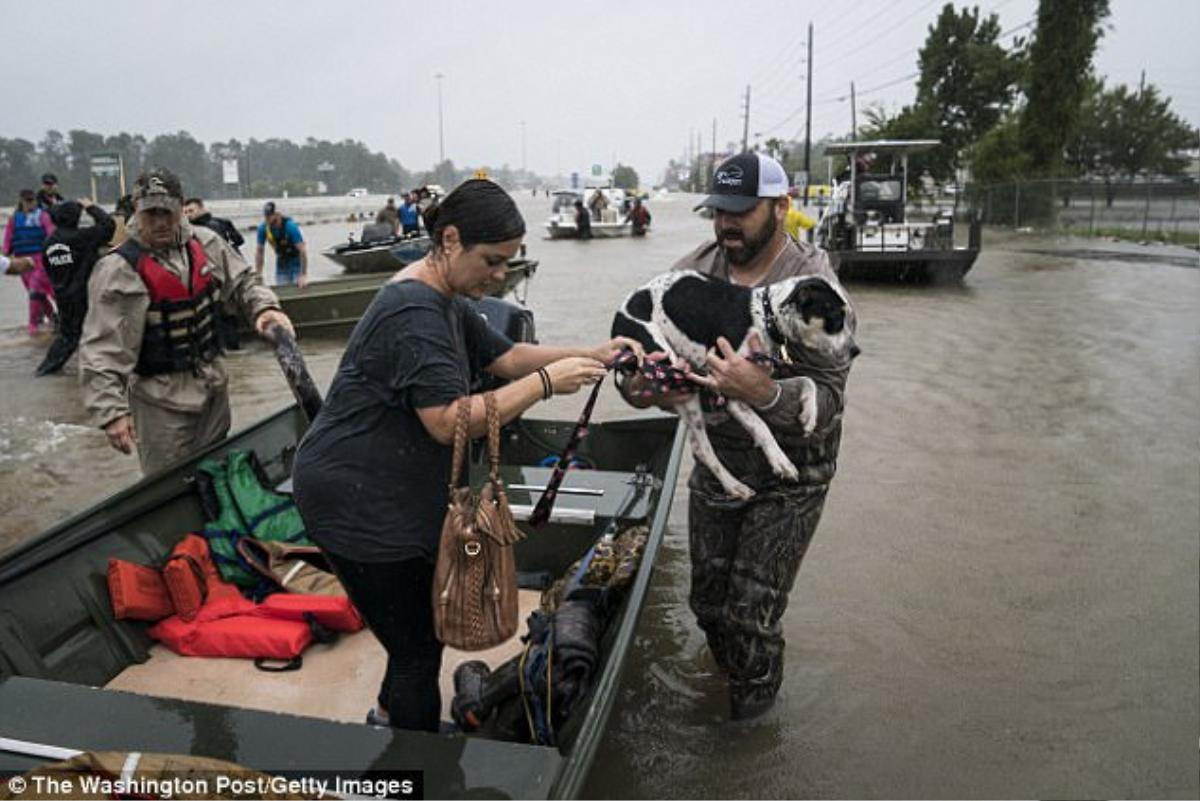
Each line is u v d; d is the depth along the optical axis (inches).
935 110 1662.2
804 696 162.4
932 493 253.3
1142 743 149.9
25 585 134.8
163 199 161.0
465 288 101.5
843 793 138.9
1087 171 1925.4
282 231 508.7
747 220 124.6
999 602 194.4
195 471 174.9
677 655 177.9
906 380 377.7
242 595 163.2
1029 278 723.4
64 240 387.5
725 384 113.9
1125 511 240.7
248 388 374.6
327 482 102.6
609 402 356.2
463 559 99.9
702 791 139.3
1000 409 334.6
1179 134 1948.8
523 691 124.2
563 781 91.4
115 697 102.3
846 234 687.1
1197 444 293.3
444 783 90.0
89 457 294.0
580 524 175.3
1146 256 892.0
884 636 181.9
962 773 143.1
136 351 167.9
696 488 140.3
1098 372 389.4
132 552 155.8
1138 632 182.5
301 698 139.8
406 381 97.3
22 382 391.2
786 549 134.3
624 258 954.7
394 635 109.5
